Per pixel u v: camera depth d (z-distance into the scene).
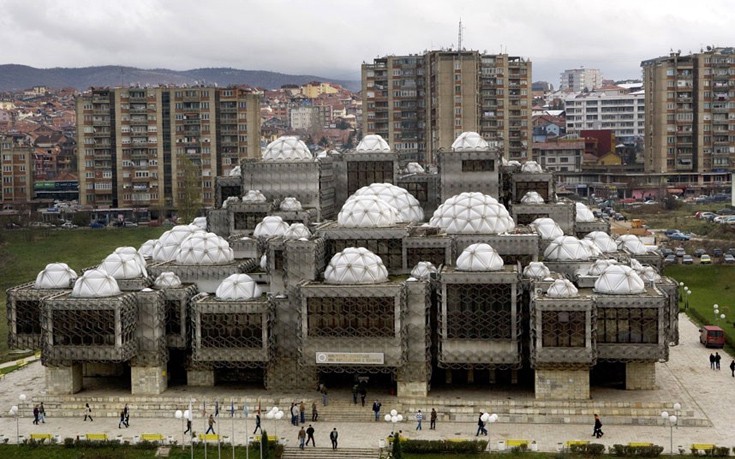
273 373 98.50
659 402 90.94
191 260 105.44
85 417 93.81
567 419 90.25
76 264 187.62
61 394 97.56
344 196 131.00
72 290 98.38
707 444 82.62
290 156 125.12
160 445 85.88
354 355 92.94
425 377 94.38
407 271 103.50
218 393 97.56
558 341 90.50
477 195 108.12
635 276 93.56
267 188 124.25
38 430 90.88
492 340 93.56
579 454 81.88
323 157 130.38
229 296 96.94
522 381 99.56
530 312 92.75
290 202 119.81
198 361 96.44
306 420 91.69
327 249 103.75
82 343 94.69
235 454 83.69
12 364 117.69
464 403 92.19
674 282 102.31
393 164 129.00
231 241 111.50
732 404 94.69
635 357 91.81
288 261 96.88
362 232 103.31
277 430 89.06
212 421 87.31
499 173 124.19
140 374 97.19
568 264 103.75
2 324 140.88
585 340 89.81
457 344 93.94
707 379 103.81
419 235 104.75
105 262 101.62
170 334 98.56
